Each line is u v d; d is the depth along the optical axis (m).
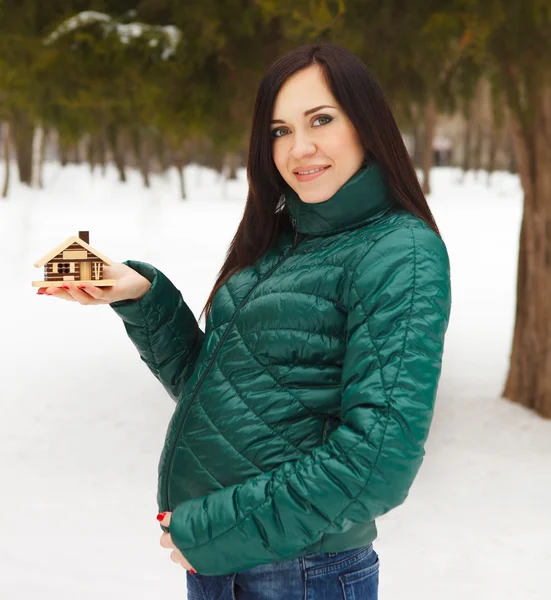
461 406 5.72
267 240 1.60
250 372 1.43
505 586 3.24
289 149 1.46
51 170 32.22
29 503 4.13
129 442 5.15
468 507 4.05
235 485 1.30
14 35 4.44
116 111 5.34
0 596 3.09
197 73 4.68
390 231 1.36
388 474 1.18
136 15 4.81
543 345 5.52
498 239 18.50
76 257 1.66
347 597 1.42
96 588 3.19
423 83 4.66
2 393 6.20
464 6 3.84
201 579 1.49
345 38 4.12
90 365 7.12
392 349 1.24
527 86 4.24
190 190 32.59
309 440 1.37
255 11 4.36
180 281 11.83
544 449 4.89
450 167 48.38
